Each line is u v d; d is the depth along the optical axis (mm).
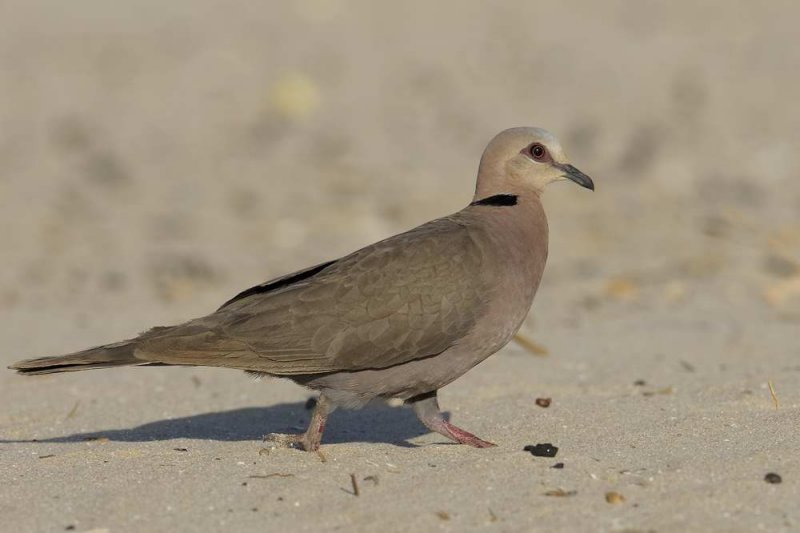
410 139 33469
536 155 12844
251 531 9711
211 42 43594
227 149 33344
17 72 40469
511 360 16266
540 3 48188
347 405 11984
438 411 12219
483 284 11852
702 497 10039
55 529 9859
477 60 40938
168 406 14352
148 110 36969
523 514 9852
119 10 48094
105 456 11688
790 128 32094
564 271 22625
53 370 11352
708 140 31484
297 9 48094
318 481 10805
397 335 11641
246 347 11625
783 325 17875
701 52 40312
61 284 22922
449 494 10352
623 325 18469
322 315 11656
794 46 40031
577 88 37250
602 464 11070
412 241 12000
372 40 43656
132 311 20688
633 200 27391
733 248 23234
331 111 36500
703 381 14609
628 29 43875
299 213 27312
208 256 24562
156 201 29047
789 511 9742
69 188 30297
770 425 12117
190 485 10742
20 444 12516
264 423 13461
